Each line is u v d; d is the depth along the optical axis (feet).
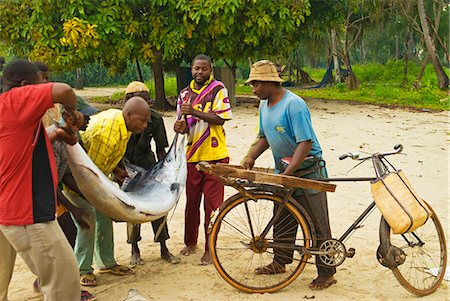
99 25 51.57
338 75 117.50
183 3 52.16
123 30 53.21
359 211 23.24
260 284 16.48
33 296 15.76
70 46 52.16
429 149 36.55
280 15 55.01
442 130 44.86
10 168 12.22
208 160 18.31
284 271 17.17
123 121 15.71
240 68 156.15
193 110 17.66
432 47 90.53
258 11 54.08
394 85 105.70
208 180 18.30
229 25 53.83
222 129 18.54
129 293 14.99
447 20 111.14
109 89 113.29
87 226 14.76
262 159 32.65
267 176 15.25
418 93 78.95
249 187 15.89
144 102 15.80
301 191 16.05
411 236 20.25
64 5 52.24
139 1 54.54
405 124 48.37
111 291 16.10
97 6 53.16
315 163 16.01
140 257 18.45
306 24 64.90
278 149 16.12
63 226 15.03
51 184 12.67
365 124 48.03
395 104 69.51
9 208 12.35
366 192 26.09
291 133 15.66
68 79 127.34
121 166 16.84
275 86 15.75
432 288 15.94
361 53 196.75
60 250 12.72
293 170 15.39
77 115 12.43
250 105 65.92
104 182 14.33
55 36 52.49
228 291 16.03
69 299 13.03
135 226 17.87
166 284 16.55
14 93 12.02
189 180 18.61
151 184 16.56
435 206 23.97
